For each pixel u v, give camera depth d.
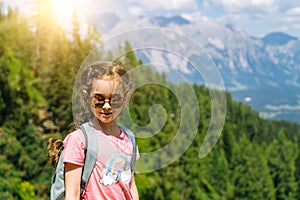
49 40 44.94
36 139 40.94
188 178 60.53
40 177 40.94
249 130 110.25
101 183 3.40
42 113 41.56
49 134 40.91
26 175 40.28
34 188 40.34
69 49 42.69
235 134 100.56
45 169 41.12
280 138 102.69
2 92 41.50
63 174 3.46
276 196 93.75
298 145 105.69
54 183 3.50
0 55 43.59
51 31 45.94
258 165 85.19
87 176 3.40
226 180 73.38
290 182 94.62
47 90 41.59
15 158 40.06
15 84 42.53
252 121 111.25
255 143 95.19
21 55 45.22
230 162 81.19
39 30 46.41
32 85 42.72
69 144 3.41
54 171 3.57
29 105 41.34
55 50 43.22
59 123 40.25
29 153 40.62
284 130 115.31
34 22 47.03
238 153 82.44
